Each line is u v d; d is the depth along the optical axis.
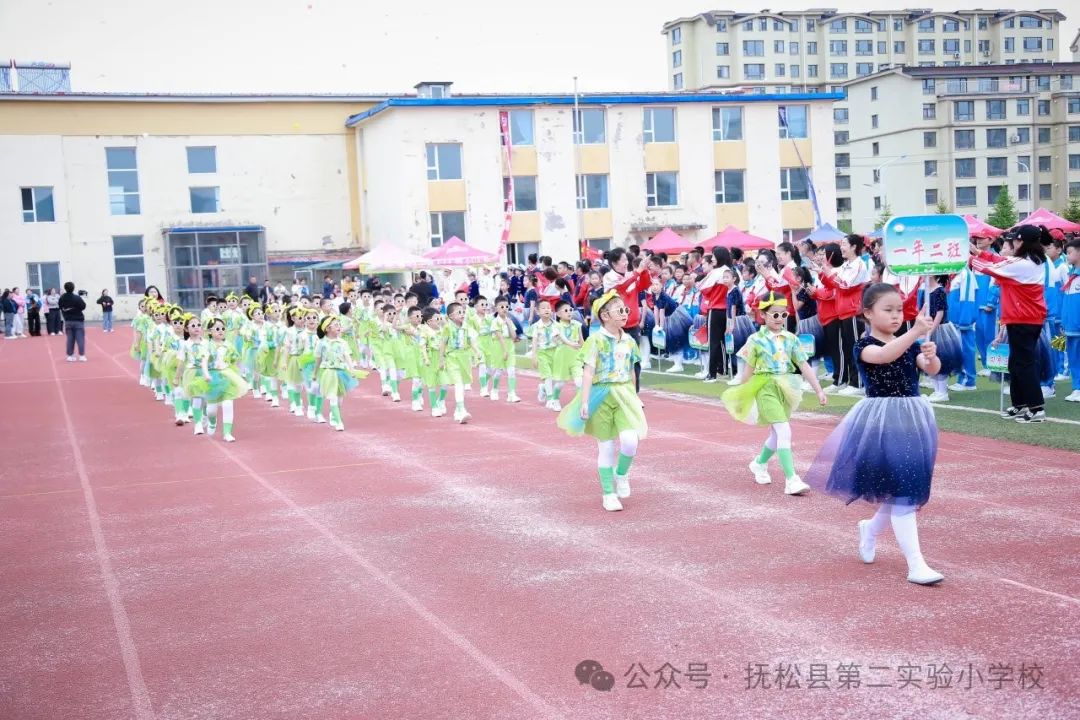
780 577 6.33
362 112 44.41
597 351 8.39
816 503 8.26
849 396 14.05
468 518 8.32
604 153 41.53
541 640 5.48
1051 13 92.94
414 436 12.96
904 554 6.30
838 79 91.12
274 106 45.00
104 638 5.90
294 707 4.81
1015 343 10.95
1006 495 8.07
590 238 41.69
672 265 19.98
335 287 38.84
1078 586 5.88
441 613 6.01
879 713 4.44
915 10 91.94
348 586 6.63
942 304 12.06
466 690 4.89
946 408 12.31
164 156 43.97
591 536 7.56
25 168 42.41
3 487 10.72
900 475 5.99
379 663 5.29
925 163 70.06
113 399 19.03
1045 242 13.01
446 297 31.50
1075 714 4.32
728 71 89.62
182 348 14.32
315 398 14.83
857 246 13.78
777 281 14.77
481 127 40.12
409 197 39.62
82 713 4.87
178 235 43.84
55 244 42.97
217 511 9.09
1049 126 70.50
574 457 10.89
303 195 45.59
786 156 43.19
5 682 5.30
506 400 16.39
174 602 6.50
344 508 8.92
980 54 93.12
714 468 9.88
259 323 18.88
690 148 42.28
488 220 40.47
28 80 45.16
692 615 5.73
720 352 16.84
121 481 10.78
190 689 5.09
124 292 43.97
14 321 40.50
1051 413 11.55
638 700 4.69
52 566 7.50
